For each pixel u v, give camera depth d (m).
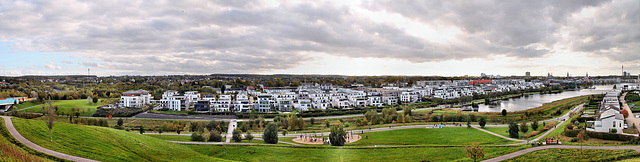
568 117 183.75
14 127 84.62
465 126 165.62
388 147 117.69
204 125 173.12
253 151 112.25
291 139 142.38
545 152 93.00
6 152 68.00
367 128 167.75
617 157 84.38
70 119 173.38
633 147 93.19
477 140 130.62
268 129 129.25
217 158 95.81
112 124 186.50
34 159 67.94
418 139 136.50
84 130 96.00
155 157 89.50
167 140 127.88
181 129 169.75
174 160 89.06
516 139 128.38
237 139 132.00
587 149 92.56
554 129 141.38
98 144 87.12
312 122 198.75
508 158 91.50
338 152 112.38
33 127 87.62
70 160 72.38
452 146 115.56
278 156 107.56
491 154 97.19
